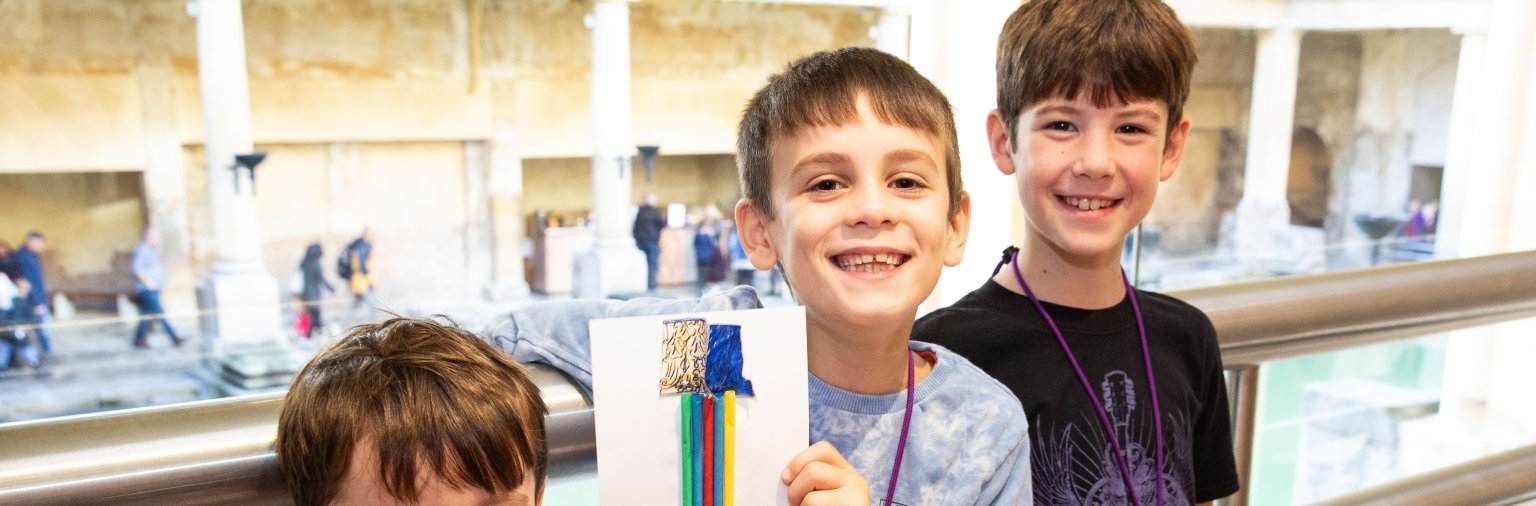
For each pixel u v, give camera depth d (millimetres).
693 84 13852
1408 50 12438
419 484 544
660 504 504
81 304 11445
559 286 13531
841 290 585
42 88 10977
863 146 576
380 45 12688
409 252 13195
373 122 12773
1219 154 13391
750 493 522
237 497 497
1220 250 13414
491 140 13398
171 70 11594
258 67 12047
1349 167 13117
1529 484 958
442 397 550
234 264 11148
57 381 9508
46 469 443
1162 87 806
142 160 11570
